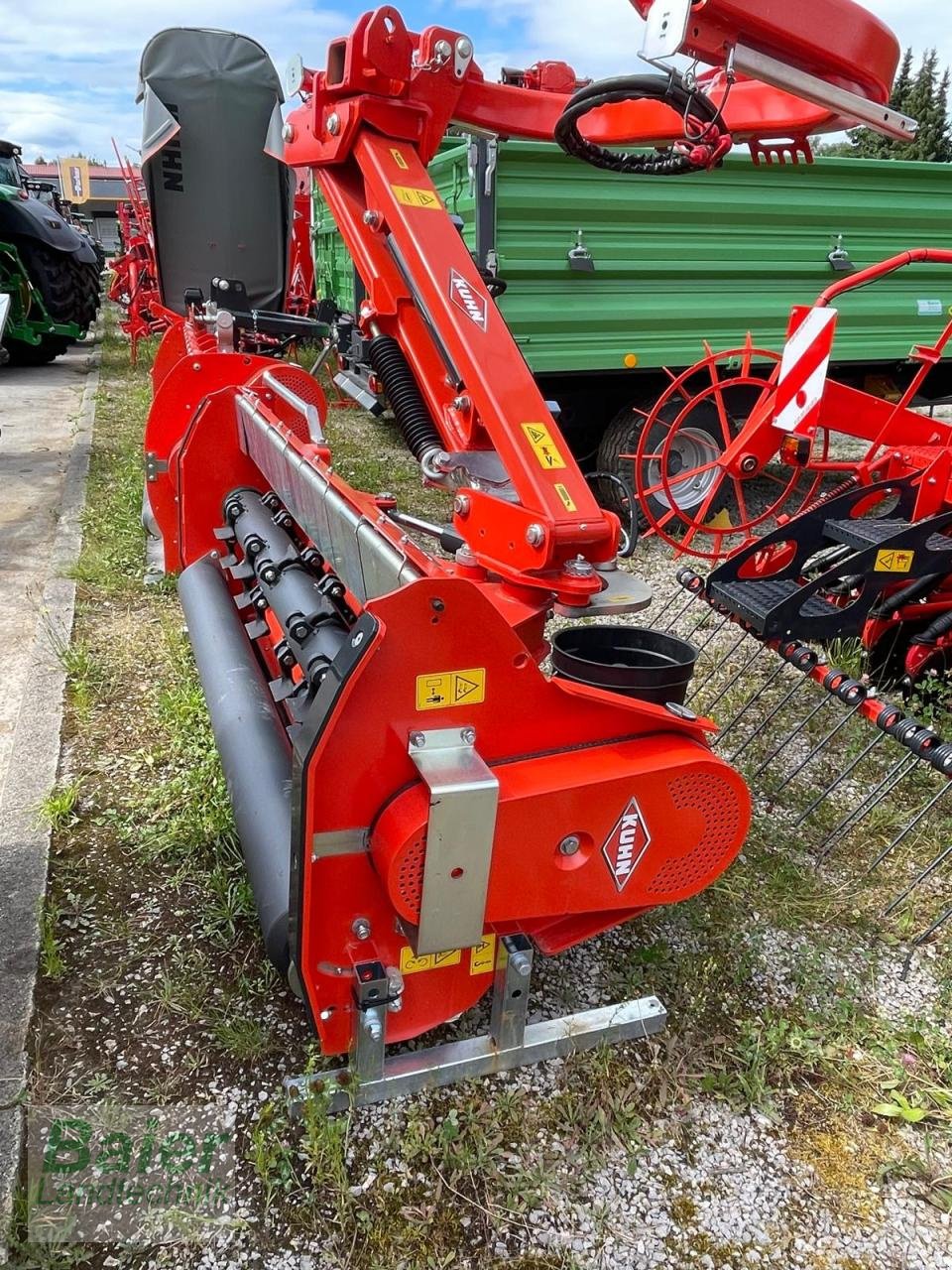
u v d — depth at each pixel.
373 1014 1.77
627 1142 1.88
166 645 3.80
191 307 4.95
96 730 3.20
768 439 4.06
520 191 4.71
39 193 16.28
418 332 2.62
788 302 5.71
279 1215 1.71
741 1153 1.88
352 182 2.70
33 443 7.39
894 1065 2.10
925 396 6.93
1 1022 2.05
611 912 2.02
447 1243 1.68
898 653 3.71
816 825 2.96
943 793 2.72
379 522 1.98
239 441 3.47
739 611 2.96
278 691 2.42
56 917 2.37
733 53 1.94
